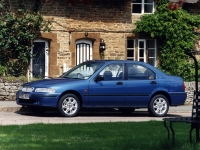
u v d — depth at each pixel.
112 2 31.83
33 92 20.41
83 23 31.23
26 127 16.09
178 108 26.22
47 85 20.39
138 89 21.45
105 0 31.69
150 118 21.09
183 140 13.57
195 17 33.12
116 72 21.31
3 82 26.61
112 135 14.98
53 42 30.44
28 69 29.94
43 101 20.19
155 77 21.89
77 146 13.01
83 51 31.48
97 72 21.05
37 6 29.97
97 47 31.58
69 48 30.88
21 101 20.89
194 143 13.00
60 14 30.58
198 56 33.59
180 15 32.50
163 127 16.92
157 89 21.80
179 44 32.78
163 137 14.64
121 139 14.23
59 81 20.81
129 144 13.30
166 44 32.69
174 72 32.53
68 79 21.05
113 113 23.38
